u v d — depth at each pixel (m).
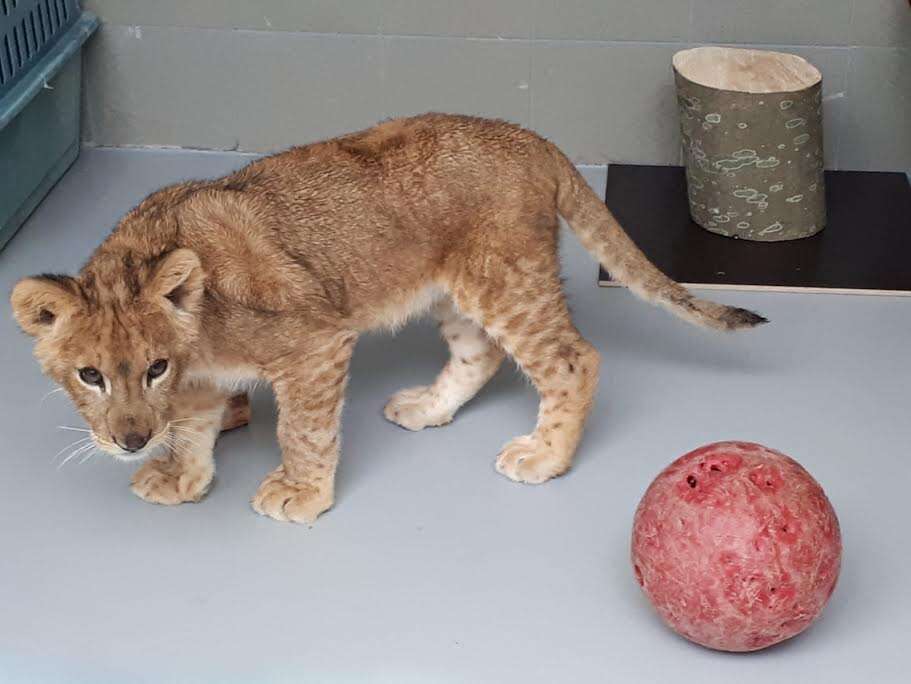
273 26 3.95
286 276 2.78
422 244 2.89
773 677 2.59
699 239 3.68
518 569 2.79
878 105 3.94
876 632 2.66
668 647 2.64
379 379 3.27
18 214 3.70
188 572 2.79
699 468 2.56
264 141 4.05
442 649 2.64
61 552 2.84
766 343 3.34
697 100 3.58
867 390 3.20
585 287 3.53
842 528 2.85
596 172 4.00
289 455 2.88
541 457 2.97
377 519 2.90
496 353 3.09
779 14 3.87
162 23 3.96
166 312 2.66
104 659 2.64
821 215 3.68
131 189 3.90
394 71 3.97
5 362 3.29
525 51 3.93
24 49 3.65
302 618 2.70
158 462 2.98
